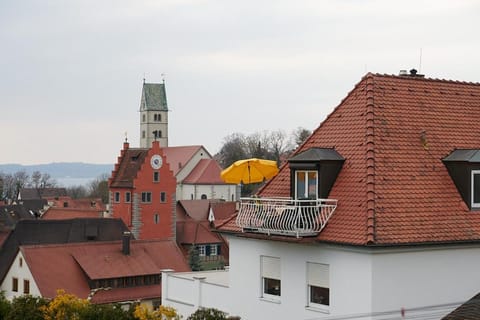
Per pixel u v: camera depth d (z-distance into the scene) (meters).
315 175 29.20
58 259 71.25
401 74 33.56
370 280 25.81
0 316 37.94
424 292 26.84
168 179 127.19
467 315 26.09
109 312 35.62
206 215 152.12
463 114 31.47
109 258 73.44
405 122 29.80
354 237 26.11
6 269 72.38
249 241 31.81
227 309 33.25
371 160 27.80
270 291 30.92
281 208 28.47
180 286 36.94
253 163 32.91
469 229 27.39
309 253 28.52
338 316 27.17
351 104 30.95
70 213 125.62
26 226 85.44
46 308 36.75
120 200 127.62
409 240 25.88
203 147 195.00
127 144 131.00
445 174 28.88
